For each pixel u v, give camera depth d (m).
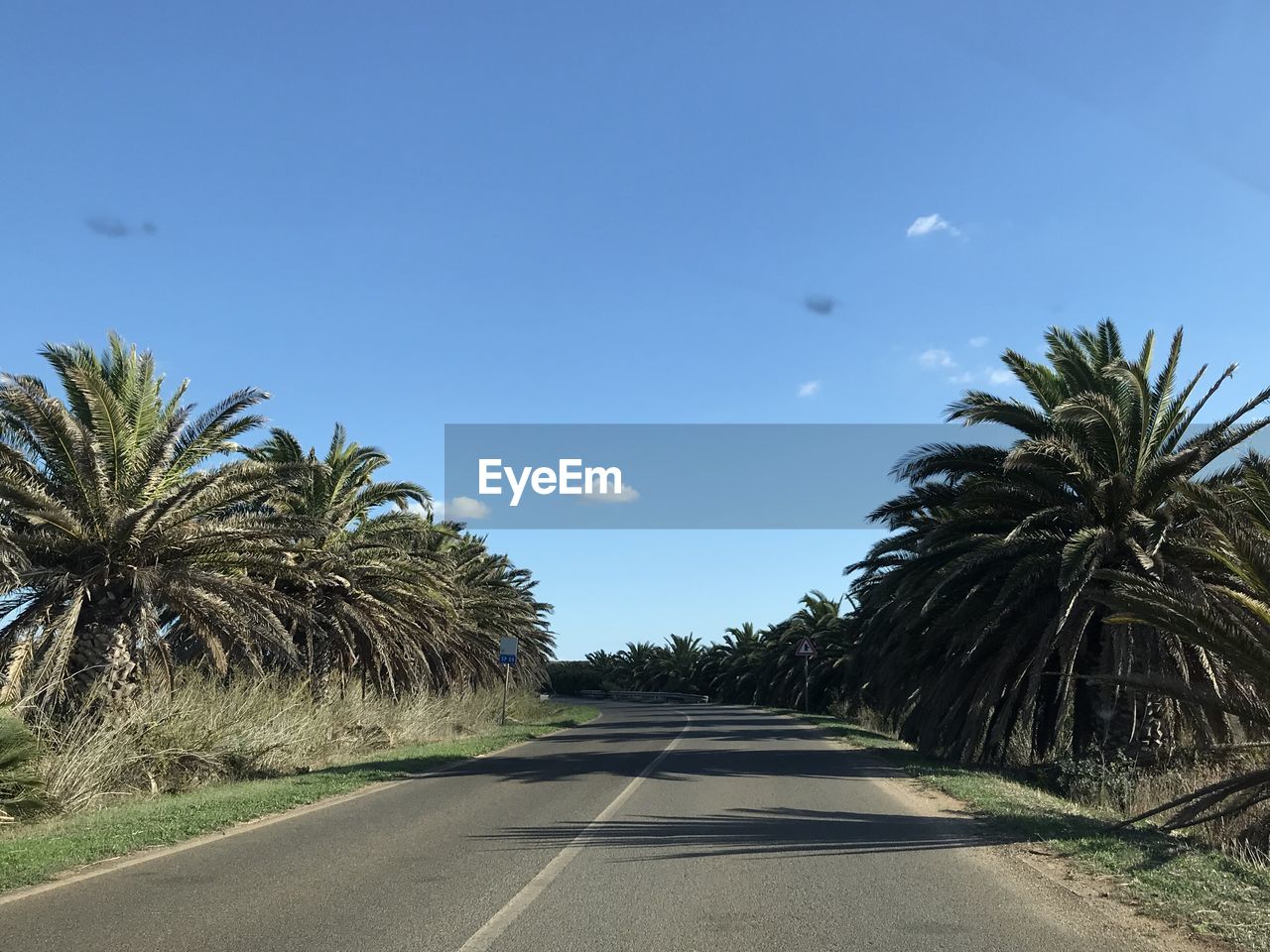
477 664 43.09
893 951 6.29
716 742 26.77
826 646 60.09
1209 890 7.75
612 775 17.14
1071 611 19.23
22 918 7.06
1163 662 17.86
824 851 9.73
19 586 17.28
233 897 7.74
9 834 11.38
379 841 10.38
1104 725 19.31
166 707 17.78
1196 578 17.17
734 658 92.88
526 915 7.20
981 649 21.12
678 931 6.77
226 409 19.38
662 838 10.54
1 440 17.81
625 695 116.50
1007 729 21.62
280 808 12.82
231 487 19.36
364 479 29.27
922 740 22.48
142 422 19.97
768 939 6.56
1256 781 11.22
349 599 27.34
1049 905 7.44
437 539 36.25
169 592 18.48
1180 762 15.14
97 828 11.09
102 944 6.41
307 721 21.50
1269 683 12.27
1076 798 16.44
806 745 25.50
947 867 8.94
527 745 25.89
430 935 6.66
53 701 17.05
